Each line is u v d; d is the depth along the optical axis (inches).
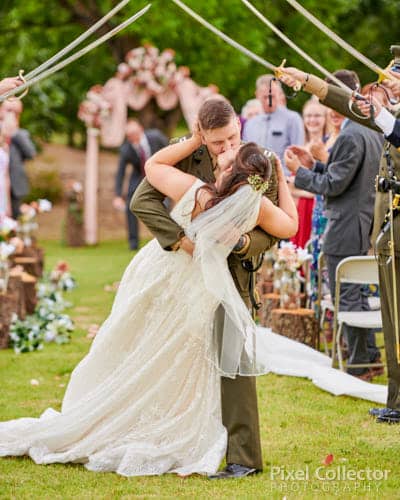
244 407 183.9
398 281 219.5
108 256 617.6
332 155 275.3
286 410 240.4
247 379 184.1
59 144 1173.7
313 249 321.1
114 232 794.2
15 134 521.3
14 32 813.9
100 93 658.8
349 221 276.1
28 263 421.4
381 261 220.5
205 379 185.8
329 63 738.2
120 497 172.4
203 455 186.9
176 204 183.6
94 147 685.3
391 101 220.4
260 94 384.5
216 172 185.8
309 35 733.3
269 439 214.4
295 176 278.8
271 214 180.4
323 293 322.7
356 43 831.1
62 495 173.5
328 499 172.4
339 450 205.3
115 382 189.6
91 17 774.5
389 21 851.4
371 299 299.9
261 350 184.4
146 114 745.6
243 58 706.2
